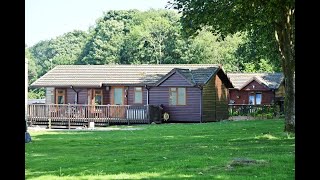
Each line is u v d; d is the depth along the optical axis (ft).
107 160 42.86
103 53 217.36
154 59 208.54
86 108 118.62
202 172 34.40
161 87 124.67
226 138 63.82
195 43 205.46
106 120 117.80
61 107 118.21
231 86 138.31
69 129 104.27
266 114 137.39
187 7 73.87
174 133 75.82
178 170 35.55
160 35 209.97
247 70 204.95
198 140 62.08
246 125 90.99
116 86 128.36
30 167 39.60
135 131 84.43
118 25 229.04
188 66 133.08
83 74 132.57
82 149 54.39
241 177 31.73
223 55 216.13
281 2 61.16
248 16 66.74
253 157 41.63
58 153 50.57
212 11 70.85
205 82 121.39
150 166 38.06
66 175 34.99
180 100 123.34
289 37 68.33
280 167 35.76
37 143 63.21
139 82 126.11
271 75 175.11
